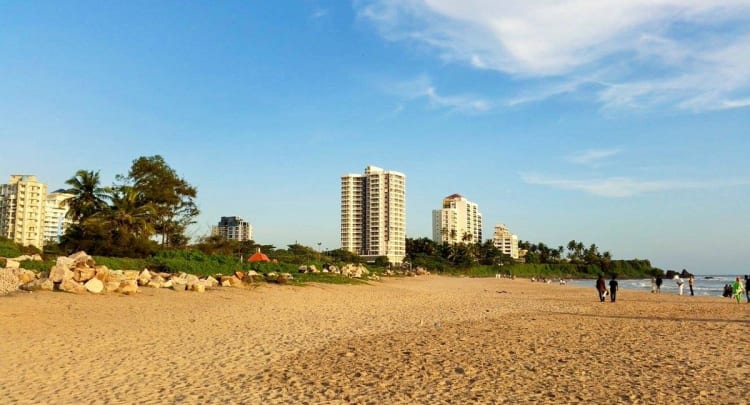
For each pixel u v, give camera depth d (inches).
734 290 1397.6
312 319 857.5
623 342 620.4
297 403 356.5
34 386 386.3
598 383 410.9
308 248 4389.8
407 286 2362.2
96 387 388.2
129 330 657.6
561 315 982.4
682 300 1546.5
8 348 517.0
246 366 475.8
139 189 2197.3
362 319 881.5
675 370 456.8
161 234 2284.7
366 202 6860.2
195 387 396.8
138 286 1133.1
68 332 619.8
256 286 1413.6
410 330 742.5
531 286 3004.4
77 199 1845.5
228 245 2623.0
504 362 498.3
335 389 394.9
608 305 1273.4
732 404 348.2
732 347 577.3
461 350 566.6
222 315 850.8
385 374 446.3
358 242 6894.7
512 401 360.2
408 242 7244.1
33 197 4638.3
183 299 1029.8
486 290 2282.2
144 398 362.6
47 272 1027.3
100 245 1669.5
